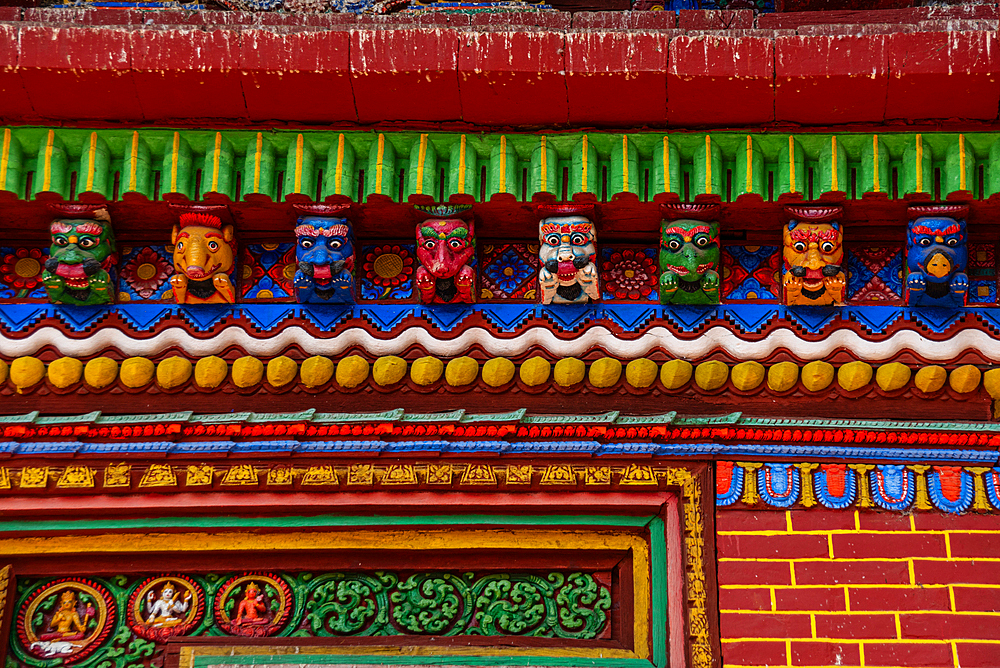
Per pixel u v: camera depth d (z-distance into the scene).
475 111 4.75
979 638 4.52
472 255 5.00
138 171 4.78
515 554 4.91
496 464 4.86
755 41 4.55
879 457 4.84
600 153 4.88
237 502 4.80
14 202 4.82
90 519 4.88
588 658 4.66
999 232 4.98
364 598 4.88
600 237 5.16
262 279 5.14
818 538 4.71
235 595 4.90
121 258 5.16
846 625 4.56
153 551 4.86
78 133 4.79
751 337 4.99
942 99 4.56
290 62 4.56
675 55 4.55
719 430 4.86
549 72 4.56
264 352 5.01
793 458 4.85
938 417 4.88
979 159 4.73
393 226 5.08
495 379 4.95
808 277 4.83
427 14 4.85
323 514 4.88
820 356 4.95
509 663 4.66
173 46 4.56
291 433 4.87
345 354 5.01
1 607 4.79
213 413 4.93
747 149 4.79
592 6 5.73
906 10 4.86
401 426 4.87
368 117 4.79
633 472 4.83
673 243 4.87
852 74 4.50
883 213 4.89
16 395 4.98
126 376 4.95
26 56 4.51
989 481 4.78
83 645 4.80
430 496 4.82
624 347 4.99
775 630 4.57
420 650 4.72
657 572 4.77
